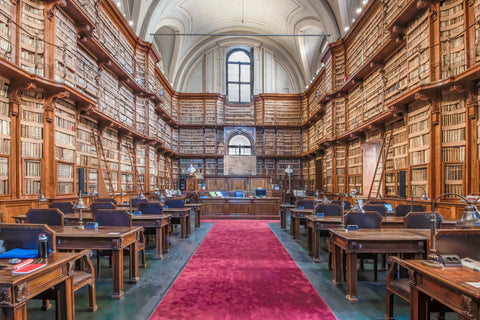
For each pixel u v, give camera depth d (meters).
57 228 4.37
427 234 3.94
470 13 6.54
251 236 8.22
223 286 4.24
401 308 3.53
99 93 10.20
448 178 6.91
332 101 14.91
